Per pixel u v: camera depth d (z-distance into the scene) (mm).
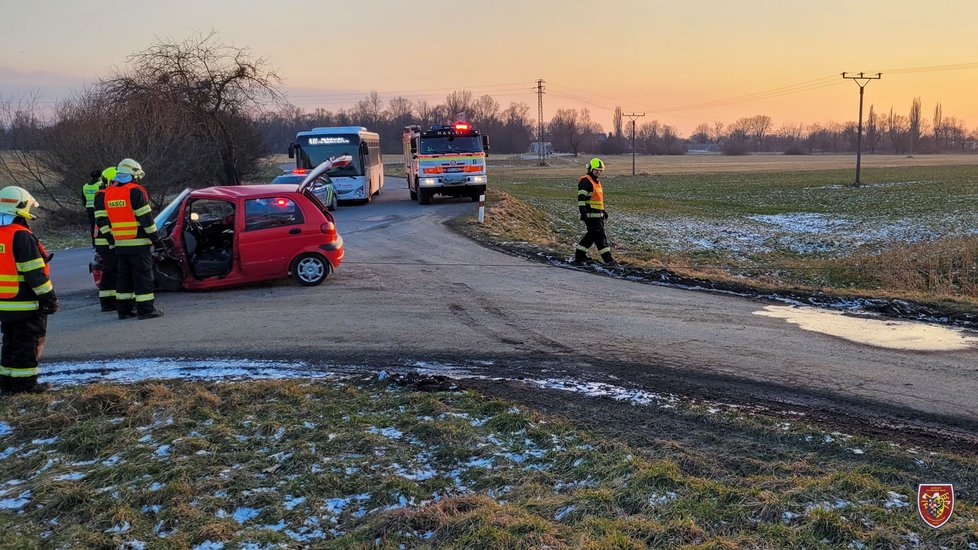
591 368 6625
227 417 5398
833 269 17953
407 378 6219
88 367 6875
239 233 10391
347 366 6809
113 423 5305
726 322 8391
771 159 137750
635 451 4613
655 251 22750
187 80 31609
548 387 6062
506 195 28656
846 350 7133
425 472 4449
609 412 5430
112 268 9164
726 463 4449
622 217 34531
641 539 3488
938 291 14641
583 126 168000
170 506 4031
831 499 3828
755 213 38062
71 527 3877
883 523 3564
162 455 4734
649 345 7379
